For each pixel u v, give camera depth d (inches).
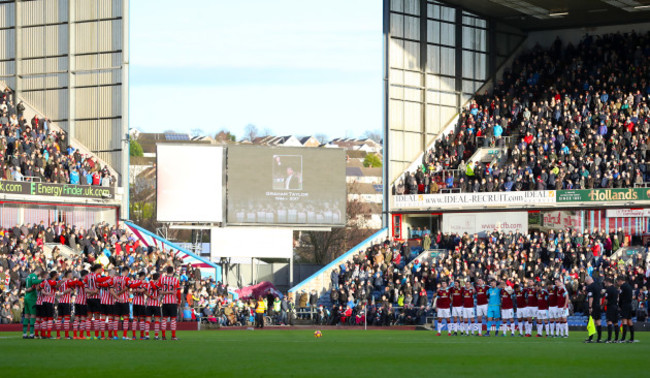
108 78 2962.6
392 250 2822.3
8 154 2650.1
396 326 2437.3
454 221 2940.5
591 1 2933.1
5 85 3073.3
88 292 1471.5
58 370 872.9
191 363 959.6
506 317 1790.1
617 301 1514.5
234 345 1331.2
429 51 3164.4
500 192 2859.3
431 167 3061.0
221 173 2847.0
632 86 2933.1
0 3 3088.1
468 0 3112.7
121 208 2908.5
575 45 3250.5
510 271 2500.0
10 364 936.3
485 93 3225.9
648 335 1854.1
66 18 3011.8
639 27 3166.8
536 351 1201.4
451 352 1170.0
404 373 856.3
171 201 2815.0
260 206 2871.6
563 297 1727.4
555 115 2940.5
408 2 3117.6
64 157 2802.7
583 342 1492.4
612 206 2743.6
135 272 2385.6
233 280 3112.7
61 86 3014.3
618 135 2792.8
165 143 2817.4
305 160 2908.5
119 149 2940.5
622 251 2615.7
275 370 881.5
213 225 2866.6
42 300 1483.8
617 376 831.1
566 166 2807.6
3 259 2237.9
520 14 3208.7
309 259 4687.5
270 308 2682.1
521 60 3265.3
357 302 2630.4
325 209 2918.3
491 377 821.2
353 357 1060.5
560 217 2815.0
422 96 3142.2
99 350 1160.8
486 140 3031.5
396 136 3073.3
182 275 2502.5
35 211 2694.4
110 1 2965.1
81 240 2605.8
